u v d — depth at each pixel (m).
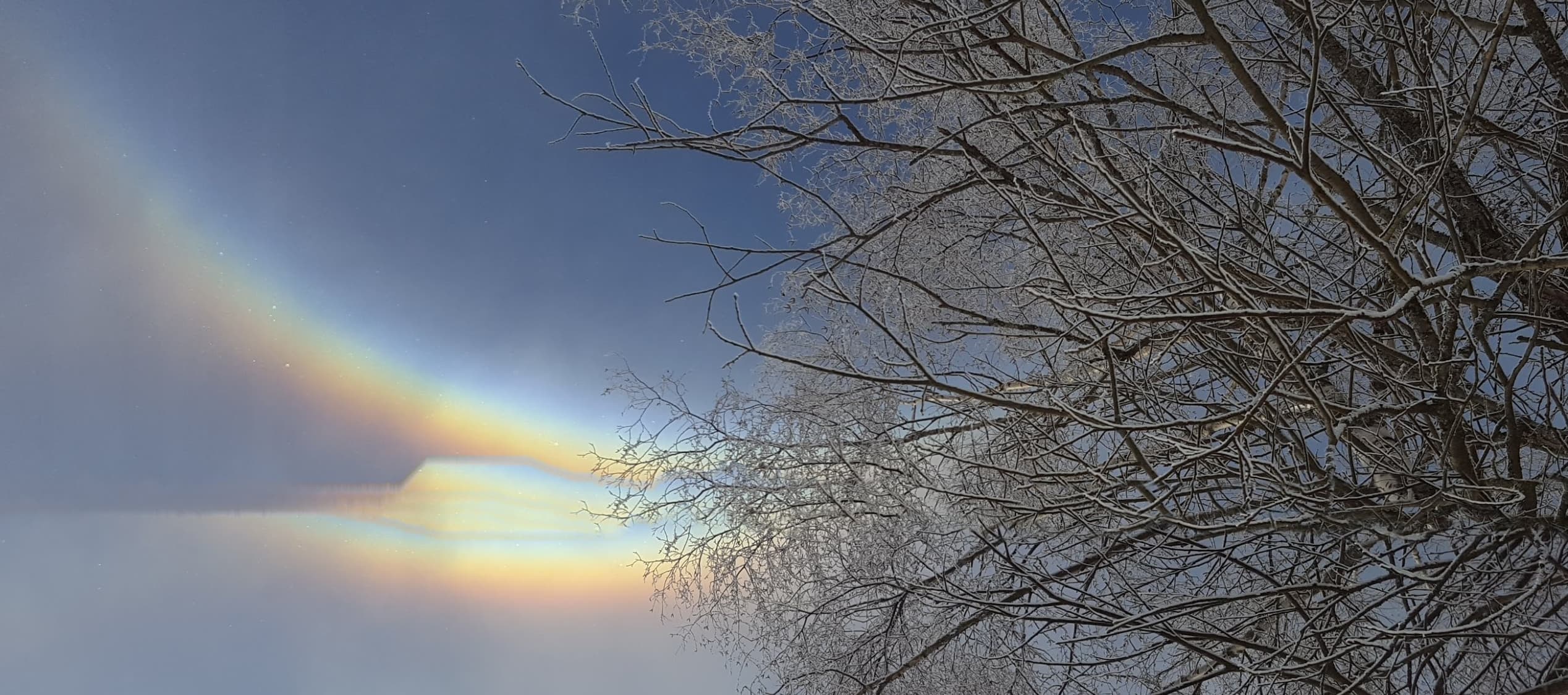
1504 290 3.17
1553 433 3.63
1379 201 3.98
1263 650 3.34
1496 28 2.96
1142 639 3.83
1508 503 3.24
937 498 4.64
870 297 5.00
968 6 4.39
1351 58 4.25
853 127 4.24
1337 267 4.44
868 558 4.76
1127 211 3.90
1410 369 3.64
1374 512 3.52
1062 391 4.45
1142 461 3.23
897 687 4.75
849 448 4.95
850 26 4.39
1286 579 3.81
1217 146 2.67
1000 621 4.27
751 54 4.38
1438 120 3.77
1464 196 3.93
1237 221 4.04
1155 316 2.69
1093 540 4.05
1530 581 3.26
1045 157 4.09
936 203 4.74
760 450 5.09
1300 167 2.63
